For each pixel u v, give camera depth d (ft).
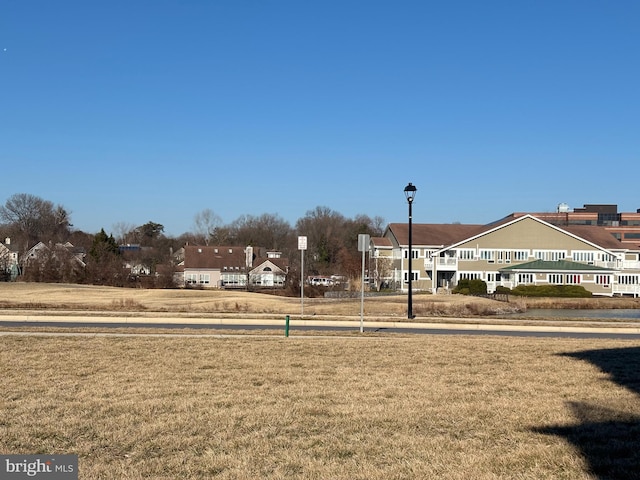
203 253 301.43
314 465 22.08
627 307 174.91
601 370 43.14
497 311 128.47
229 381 37.86
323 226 428.56
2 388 35.04
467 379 39.34
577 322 93.04
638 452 23.58
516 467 21.83
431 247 255.09
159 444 24.70
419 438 25.62
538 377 40.24
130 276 238.27
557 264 225.15
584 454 23.26
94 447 24.36
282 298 156.35
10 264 264.72
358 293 182.91
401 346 55.67
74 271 225.97
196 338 60.59
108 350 50.65
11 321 87.61
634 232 397.80
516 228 237.25
